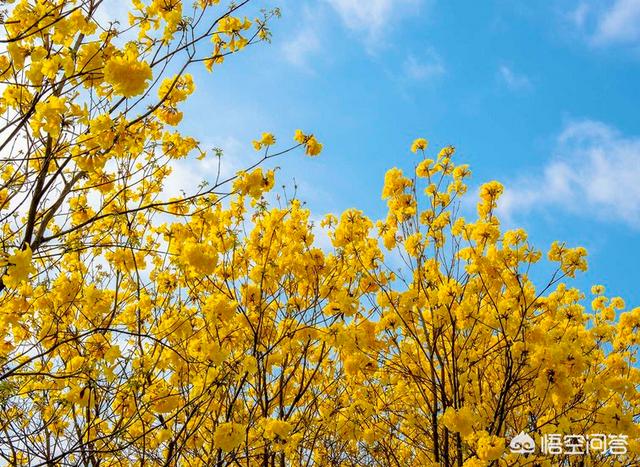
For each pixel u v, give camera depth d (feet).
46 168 9.92
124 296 14.76
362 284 15.31
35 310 13.25
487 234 14.40
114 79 8.54
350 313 13.73
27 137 10.40
